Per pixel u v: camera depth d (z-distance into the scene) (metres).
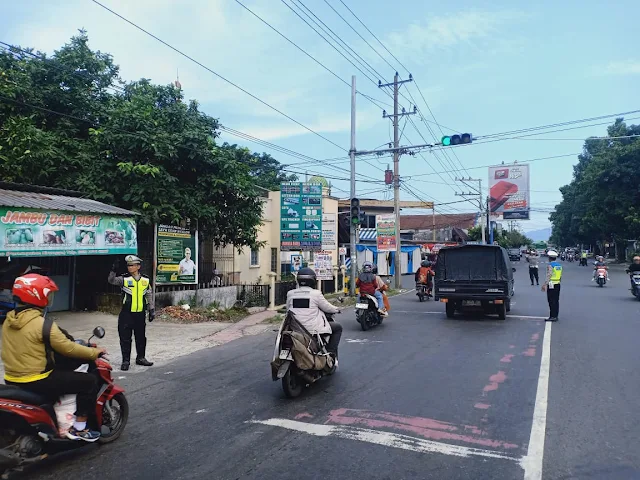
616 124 47.28
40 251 10.30
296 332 6.48
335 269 24.88
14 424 3.86
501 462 4.30
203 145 14.95
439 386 6.75
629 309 15.41
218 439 4.88
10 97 13.97
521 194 56.50
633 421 5.32
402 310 16.22
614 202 41.69
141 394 6.53
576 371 7.55
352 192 20.80
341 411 5.71
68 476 4.11
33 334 4.06
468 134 18.55
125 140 13.77
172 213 13.69
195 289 15.25
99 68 16.25
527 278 32.78
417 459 4.37
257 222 17.06
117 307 13.12
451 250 15.20
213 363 8.41
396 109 24.77
